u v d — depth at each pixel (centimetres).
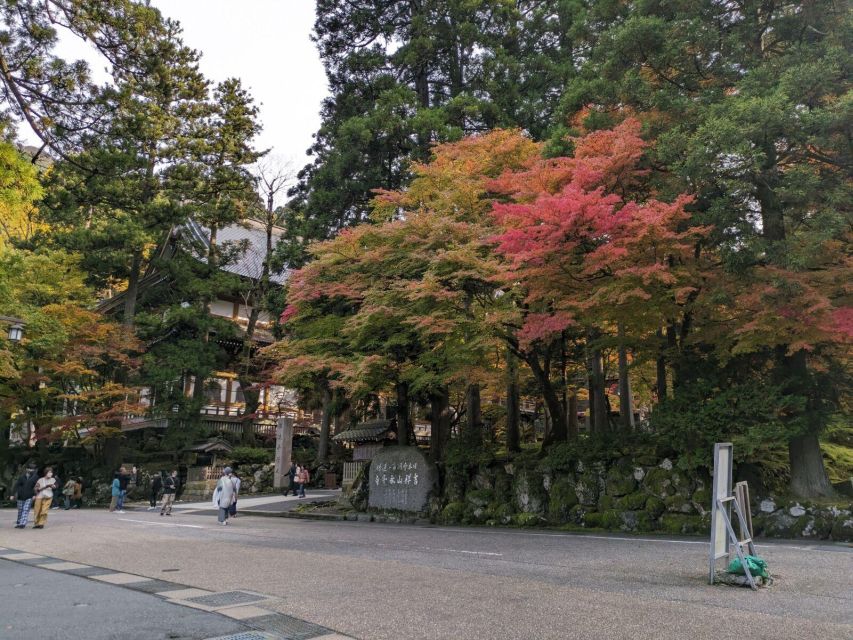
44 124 1182
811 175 1134
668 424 1346
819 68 1130
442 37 2595
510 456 1728
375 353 1728
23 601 630
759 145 1205
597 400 1716
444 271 1510
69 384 2962
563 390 1988
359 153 2342
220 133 2931
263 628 518
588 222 1192
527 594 650
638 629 512
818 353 1330
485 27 2644
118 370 3042
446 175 1761
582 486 1519
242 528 1562
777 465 1400
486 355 1725
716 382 1357
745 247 1188
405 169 2330
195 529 1510
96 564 898
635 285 1221
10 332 1828
